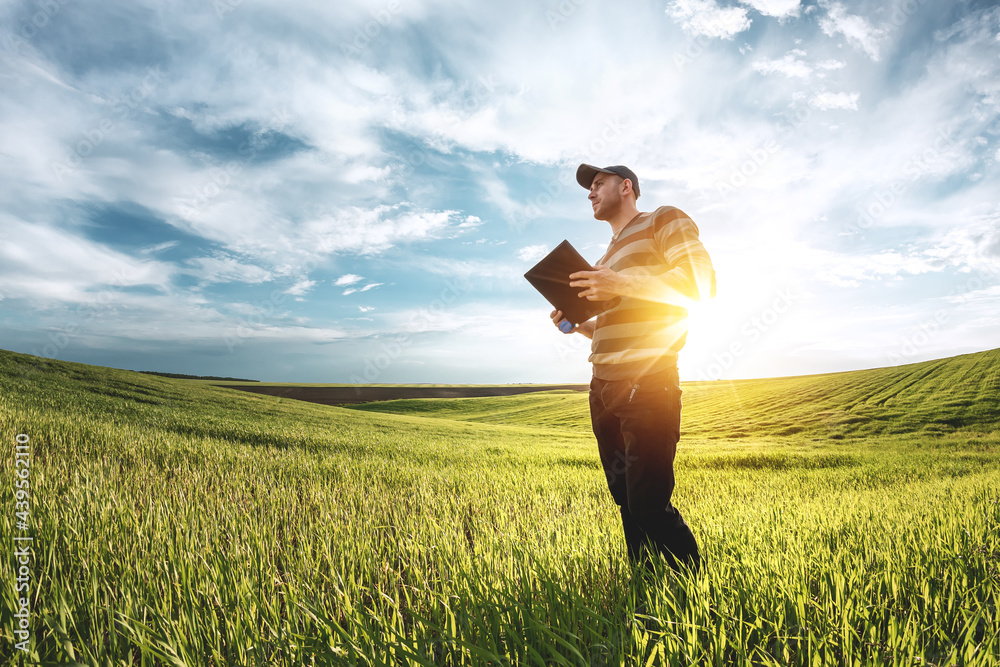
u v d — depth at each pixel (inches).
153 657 64.2
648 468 87.5
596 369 99.9
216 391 1231.5
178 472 239.5
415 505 189.9
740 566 90.9
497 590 71.9
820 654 62.6
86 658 59.8
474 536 135.2
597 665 59.7
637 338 91.4
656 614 69.3
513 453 530.6
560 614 72.7
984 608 69.4
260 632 66.4
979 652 59.2
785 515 167.9
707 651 65.3
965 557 97.7
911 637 63.7
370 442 526.6
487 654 55.2
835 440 945.5
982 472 432.1
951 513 155.6
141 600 75.7
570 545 114.3
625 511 101.5
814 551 106.3
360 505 184.7
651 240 99.6
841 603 74.8
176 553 97.3
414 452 465.1
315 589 83.0
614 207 111.0
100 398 688.4
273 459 321.1
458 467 364.5
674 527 90.2
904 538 115.0
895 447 811.4
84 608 74.7
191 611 69.4
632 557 98.0
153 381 1162.0
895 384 1416.1
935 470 452.4
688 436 1092.5
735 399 1557.6
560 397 2204.7
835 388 1494.8
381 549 117.0
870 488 322.7
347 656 57.8
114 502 141.9
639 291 83.7
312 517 158.6
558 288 94.2
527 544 111.4
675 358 92.1
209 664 64.7
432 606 73.9
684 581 79.4
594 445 800.3
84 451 280.5
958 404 1116.5
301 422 772.0
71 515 122.4
